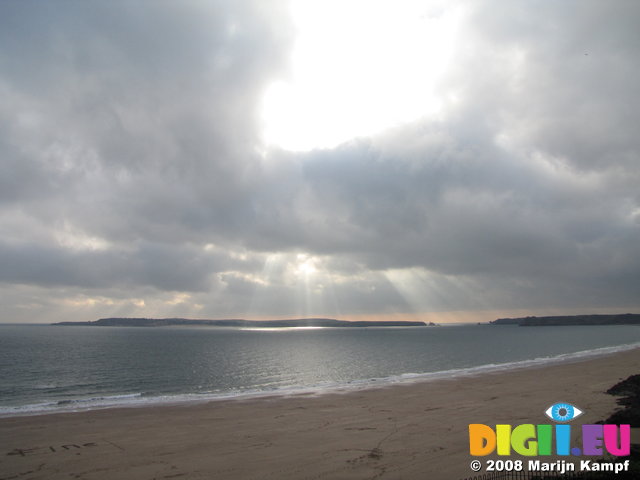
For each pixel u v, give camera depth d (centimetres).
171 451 1253
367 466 1073
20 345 9525
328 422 1636
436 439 1328
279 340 13800
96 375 4306
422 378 3284
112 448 1298
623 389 2183
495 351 7519
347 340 13700
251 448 1270
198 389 3309
